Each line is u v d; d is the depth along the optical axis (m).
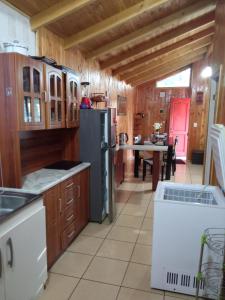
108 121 3.29
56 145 3.16
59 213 2.42
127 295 2.01
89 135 3.18
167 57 6.30
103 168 3.34
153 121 8.82
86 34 3.23
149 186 5.00
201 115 7.74
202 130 7.76
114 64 4.89
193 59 7.37
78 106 3.14
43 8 2.49
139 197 4.35
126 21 3.22
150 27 3.78
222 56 2.78
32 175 2.54
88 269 2.33
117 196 4.38
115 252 2.62
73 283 2.14
